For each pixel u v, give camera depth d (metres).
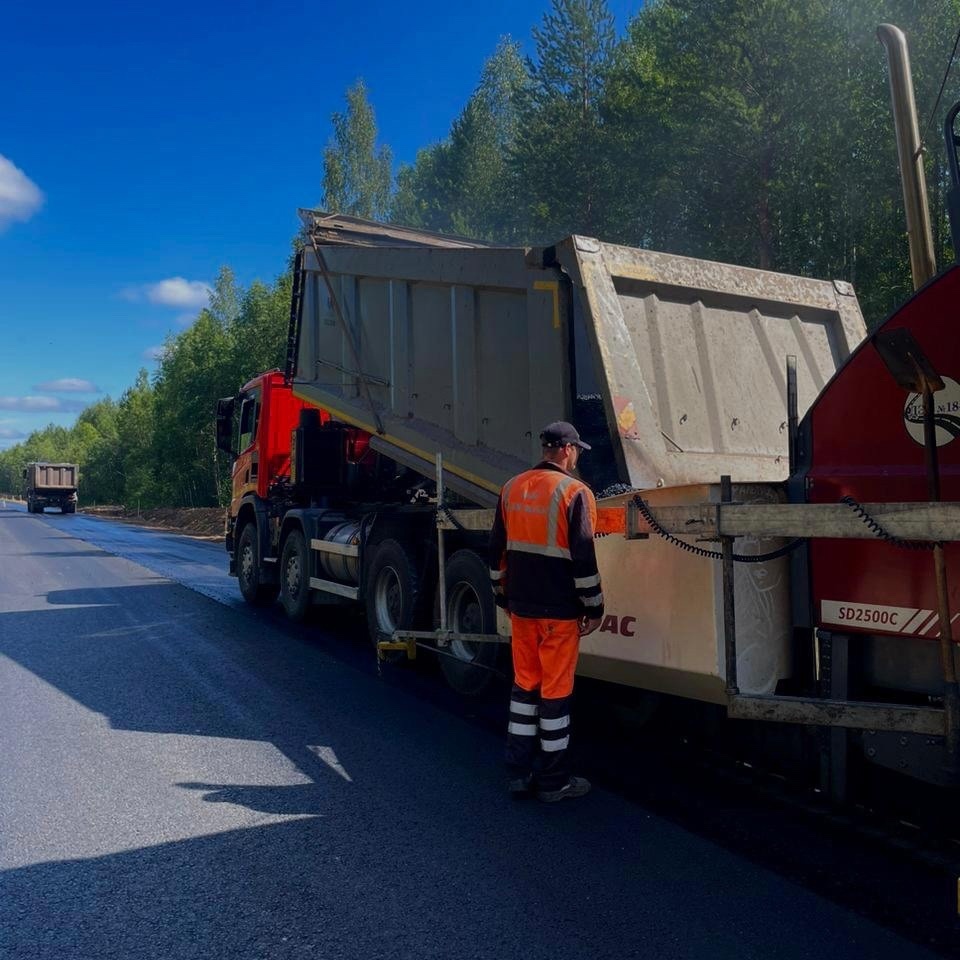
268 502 9.93
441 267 6.42
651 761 4.75
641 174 22.12
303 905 3.21
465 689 5.98
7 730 5.38
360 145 43.78
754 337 5.62
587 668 4.41
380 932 3.01
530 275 5.42
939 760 3.24
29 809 4.13
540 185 24.66
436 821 3.97
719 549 3.66
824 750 3.72
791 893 3.23
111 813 4.08
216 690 6.36
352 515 8.53
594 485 4.98
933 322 3.17
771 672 3.70
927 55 15.91
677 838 3.74
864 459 3.40
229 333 39.09
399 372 7.08
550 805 4.14
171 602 10.77
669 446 4.99
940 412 3.16
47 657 7.46
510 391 5.77
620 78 23.69
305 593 8.68
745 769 4.42
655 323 5.15
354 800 4.23
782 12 17.20
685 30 19.36
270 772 4.63
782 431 5.56
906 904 3.14
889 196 17.12
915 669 3.29
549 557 4.13
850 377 3.44
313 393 8.32
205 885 3.37
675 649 3.85
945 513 2.84
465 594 6.13
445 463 6.48
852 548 3.44
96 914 3.16
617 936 2.96
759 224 19.03
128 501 56.31
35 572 14.90
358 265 7.54
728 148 18.23
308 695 6.22
